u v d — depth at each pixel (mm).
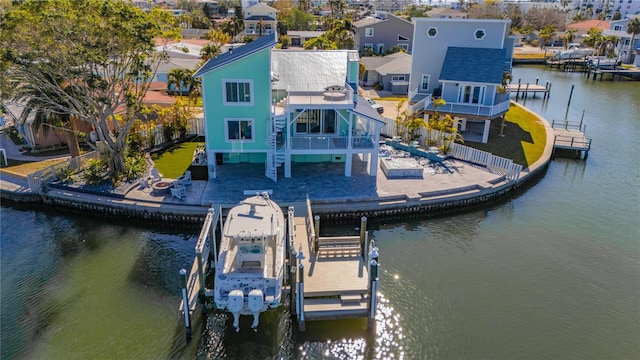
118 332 19031
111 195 28578
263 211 22422
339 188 29672
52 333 18922
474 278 22859
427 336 19125
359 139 30812
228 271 19938
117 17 27000
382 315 20250
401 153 36438
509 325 19688
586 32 125938
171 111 40219
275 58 33594
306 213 26781
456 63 41406
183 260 24156
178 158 35250
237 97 28906
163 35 30531
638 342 18766
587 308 20797
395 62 63500
